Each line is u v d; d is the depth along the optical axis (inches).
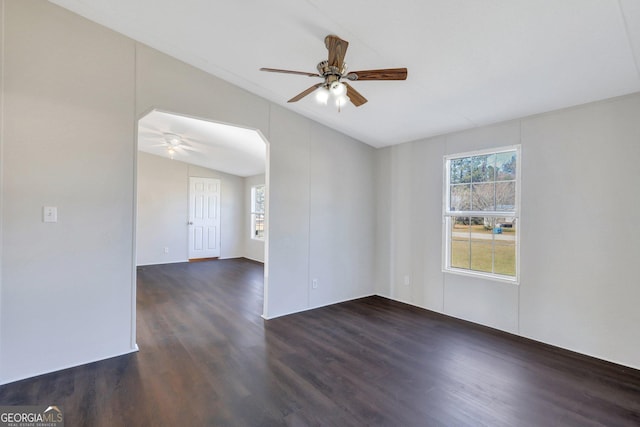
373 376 96.0
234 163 262.7
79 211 100.0
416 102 124.5
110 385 89.1
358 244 181.3
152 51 112.3
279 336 125.5
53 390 86.4
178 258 287.0
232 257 316.8
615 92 101.8
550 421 75.9
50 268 95.7
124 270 108.3
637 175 100.7
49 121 94.9
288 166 150.7
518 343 120.5
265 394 86.0
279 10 86.0
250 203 313.7
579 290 112.3
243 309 158.2
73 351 99.5
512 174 131.9
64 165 97.3
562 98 108.7
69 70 97.7
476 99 116.4
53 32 95.2
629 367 101.8
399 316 150.9
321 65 85.1
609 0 67.6
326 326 137.1
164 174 278.8
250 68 117.9
